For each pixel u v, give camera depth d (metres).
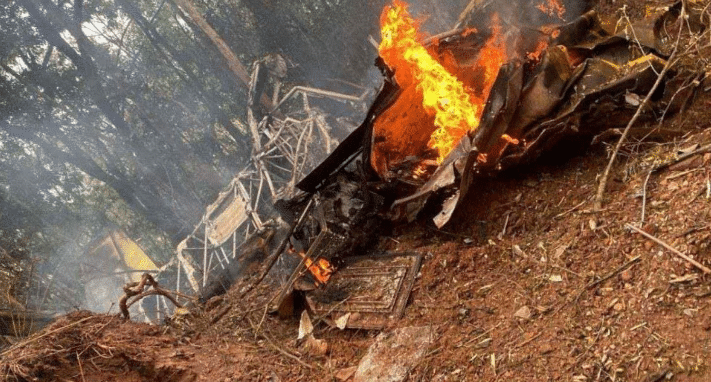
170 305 12.19
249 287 6.95
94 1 21.45
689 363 3.17
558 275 4.32
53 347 5.03
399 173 6.21
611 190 4.69
